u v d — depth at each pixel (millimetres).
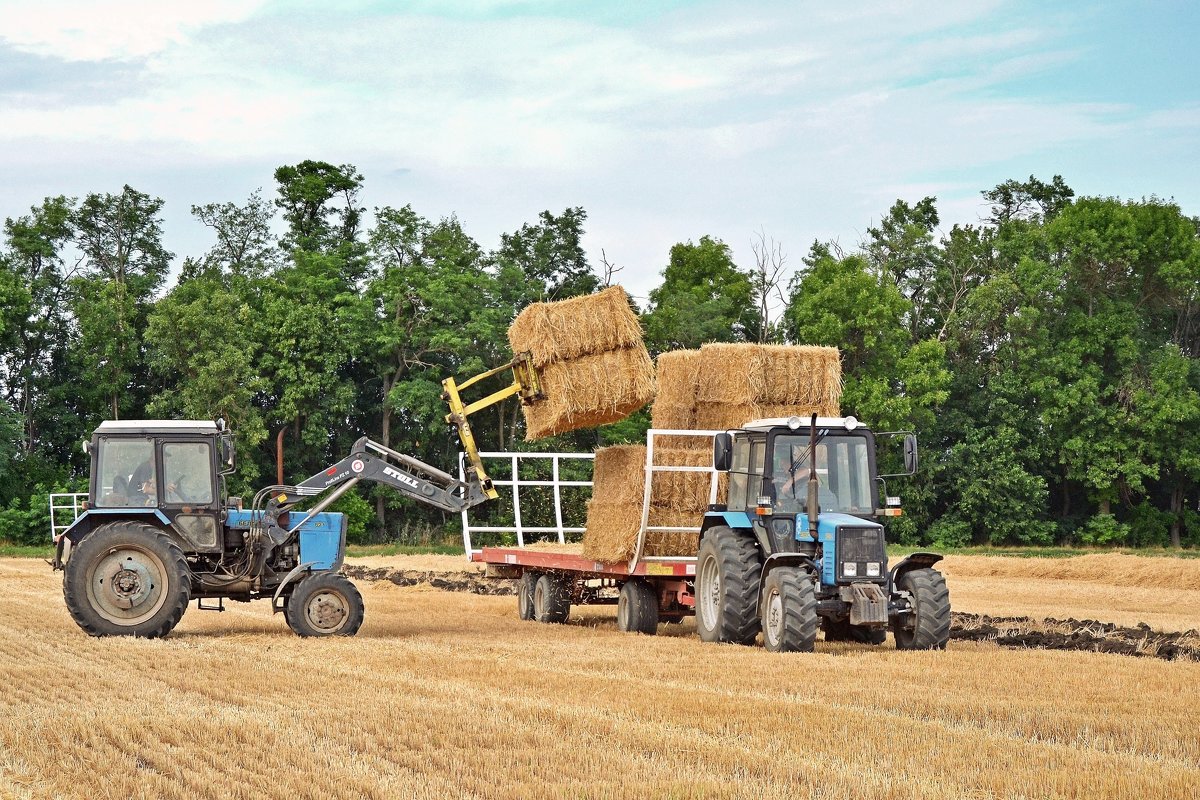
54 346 52312
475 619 19109
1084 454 50750
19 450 50562
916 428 50844
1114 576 30875
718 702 9875
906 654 13336
